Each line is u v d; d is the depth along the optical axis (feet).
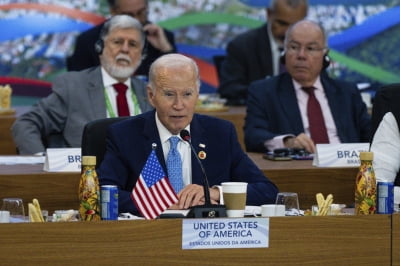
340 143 54.95
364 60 95.55
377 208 37.63
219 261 35.55
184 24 94.12
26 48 91.71
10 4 91.20
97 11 92.48
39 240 34.12
